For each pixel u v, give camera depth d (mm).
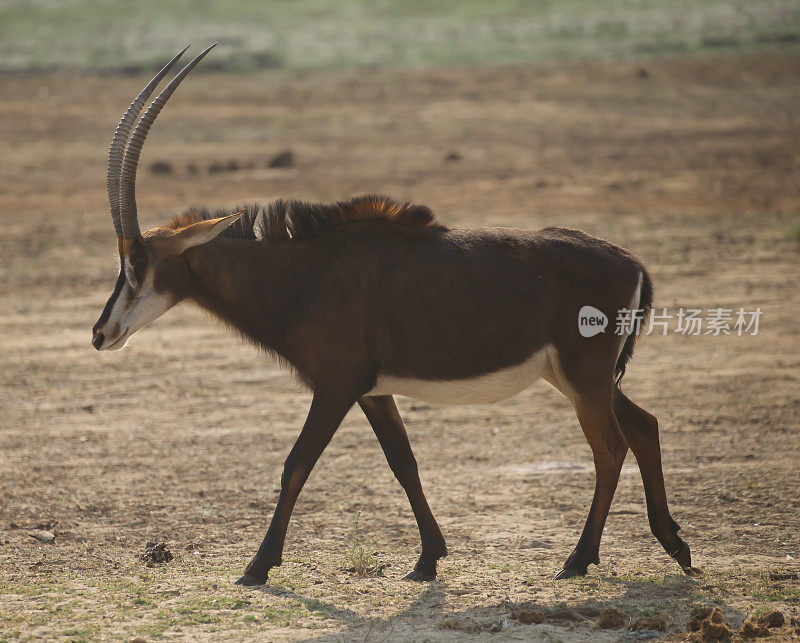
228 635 20031
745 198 80125
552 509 29312
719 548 25984
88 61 160500
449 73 147625
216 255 23875
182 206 81125
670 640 19625
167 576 24344
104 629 20406
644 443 24609
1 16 199625
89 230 75000
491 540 26969
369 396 24547
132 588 23297
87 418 39219
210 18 198750
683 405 39188
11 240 72000
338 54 163625
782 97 126438
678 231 69125
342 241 23703
